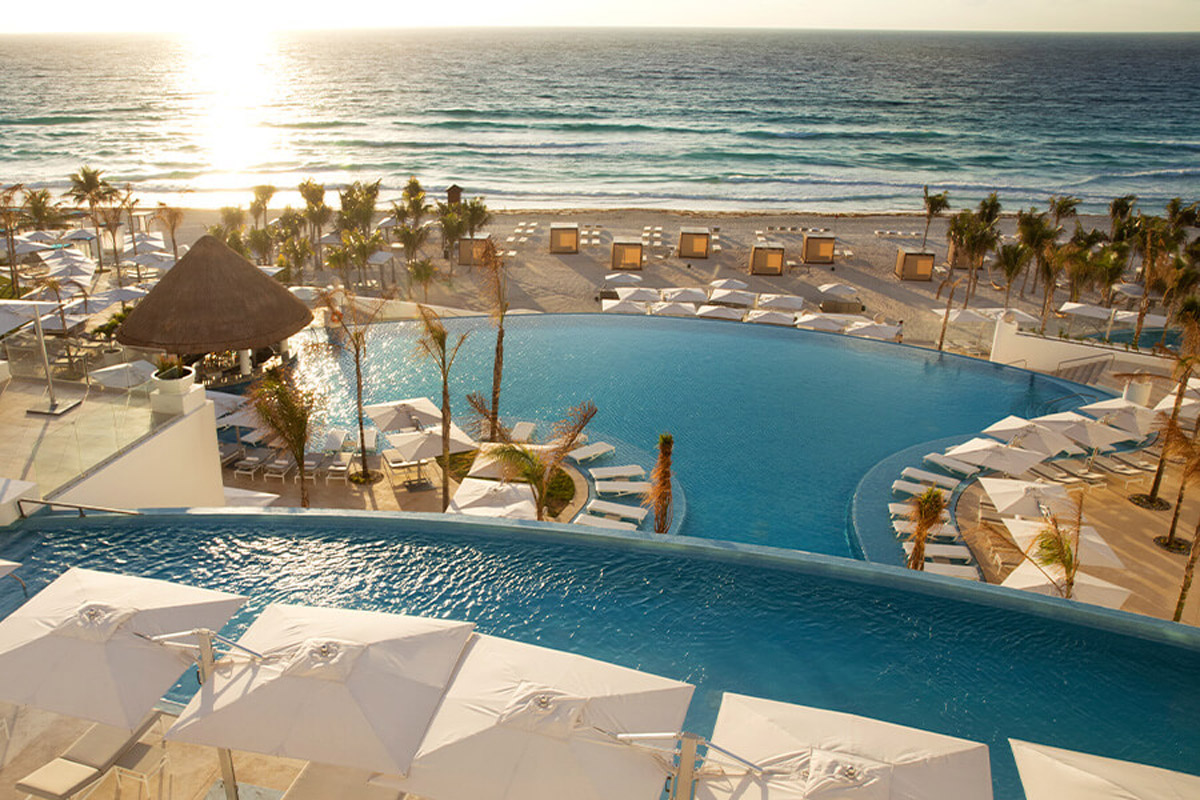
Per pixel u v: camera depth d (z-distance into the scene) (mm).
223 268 19172
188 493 16797
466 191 74375
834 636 11523
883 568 12859
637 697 6621
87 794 7602
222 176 80562
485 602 12031
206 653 6676
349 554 12992
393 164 87875
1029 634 11695
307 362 26891
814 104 146000
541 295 39375
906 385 26719
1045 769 6609
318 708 6289
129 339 18516
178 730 6215
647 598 12227
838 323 32969
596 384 25812
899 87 176250
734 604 12141
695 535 17641
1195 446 17031
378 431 22078
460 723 6305
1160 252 37688
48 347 17125
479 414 22500
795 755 6223
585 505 18406
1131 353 28906
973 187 79562
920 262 43938
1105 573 16844
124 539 12844
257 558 12758
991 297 41531
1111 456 22016
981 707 10320
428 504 18641
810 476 20469
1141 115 138250
